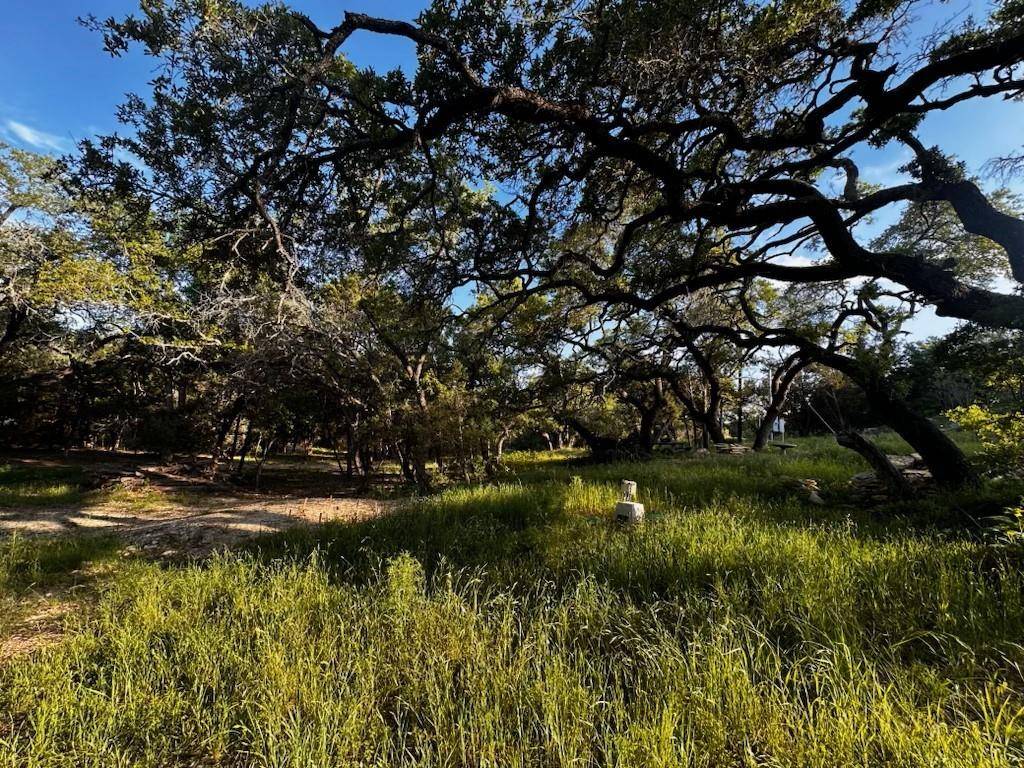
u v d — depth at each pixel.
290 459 30.75
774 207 7.02
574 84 5.81
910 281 6.84
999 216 6.75
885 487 7.94
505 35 5.22
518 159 7.15
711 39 5.85
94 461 21.95
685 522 5.92
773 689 2.44
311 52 4.83
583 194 8.20
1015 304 6.09
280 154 4.85
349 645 3.38
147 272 13.36
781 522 6.12
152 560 6.85
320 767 2.20
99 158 5.03
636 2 5.33
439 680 2.93
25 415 23.05
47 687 3.10
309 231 6.66
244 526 8.92
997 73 6.01
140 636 3.79
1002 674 2.58
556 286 9.51
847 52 6.36
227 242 5.84
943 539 4.92
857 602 3.46
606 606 3.59
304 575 4.92
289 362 14.50
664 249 10.91
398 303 12.15
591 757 2.19
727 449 20.11
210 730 2.62
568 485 9.84
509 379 15.81
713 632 2.97
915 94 5.93
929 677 2.49
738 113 7.19
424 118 5.32
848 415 24.14
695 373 25.69
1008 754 1.96
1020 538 4.05
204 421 18.69
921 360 7.53
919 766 1.88
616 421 24.31
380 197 6.97
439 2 5.21
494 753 2.29
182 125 4.93
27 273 13.53
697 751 2.20
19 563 6.31
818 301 15.85
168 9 4.36
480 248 8.44
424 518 7.56
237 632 3.74
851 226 7.83
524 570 4.86
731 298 16.95
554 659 2.89
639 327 16.88
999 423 6.36
